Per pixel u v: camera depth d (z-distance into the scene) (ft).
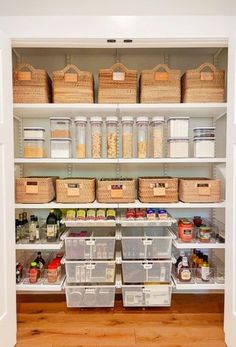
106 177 7.50
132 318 6.22
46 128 7.36
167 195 6.25
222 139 7.18
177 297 7.18
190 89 6.13
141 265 6.34
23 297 7.18
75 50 7.14
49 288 6.12
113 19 5.53
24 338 5.58
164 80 6.18
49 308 6.64
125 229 7.30
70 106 6.07
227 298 5.41
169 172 7.54
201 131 6.29
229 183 5.32
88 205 6.17
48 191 6.20
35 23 5.50
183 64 7.39
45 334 5.70
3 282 5.03
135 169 7.54
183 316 6.31
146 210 6.58
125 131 6.34
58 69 7.38
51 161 6.16
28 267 6.86
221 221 6.95
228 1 6.11
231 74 5.28
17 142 7.23
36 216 6.84
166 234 6.85
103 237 6.30
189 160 6.17
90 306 6.43
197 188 6.19
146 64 7.38
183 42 5.66
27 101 6.08
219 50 7.11
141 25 5.53
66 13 6.11
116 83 6.19
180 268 6.47
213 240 6.40
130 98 6.20
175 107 6.11
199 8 6.14
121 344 5.41
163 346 5.36
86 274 6.31
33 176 7.26
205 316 6.33
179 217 7.54
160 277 6.38
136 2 6.11
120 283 6.29
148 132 6.53
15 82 6.07
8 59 5.24
